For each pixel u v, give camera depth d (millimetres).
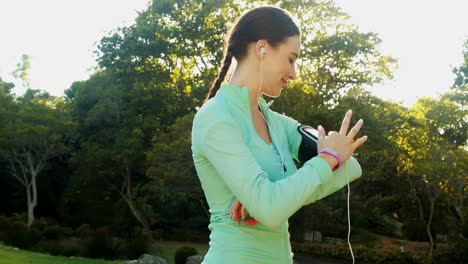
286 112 22250
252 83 1729
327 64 25875
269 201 1486
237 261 1598
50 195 32531
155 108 26891
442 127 25266
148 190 27781
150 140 27031
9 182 32469
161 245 27000
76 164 29219
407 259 25234
